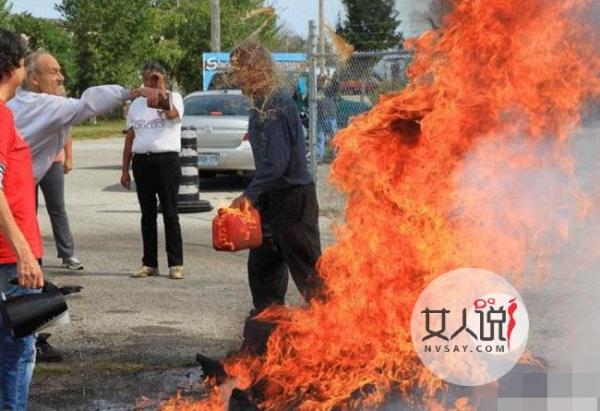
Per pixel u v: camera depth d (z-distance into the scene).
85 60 56.41
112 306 9.30
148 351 7.64
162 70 10.32
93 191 20.34
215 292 9.95
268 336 6.27
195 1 52.97
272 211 7.04
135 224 15.34
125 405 6.30
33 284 5.21
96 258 12.12
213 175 21.02
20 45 5.51
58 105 6.60
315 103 15.21
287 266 7.38
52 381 6.86
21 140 5.57
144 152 10.41
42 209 17.33
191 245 13.15
